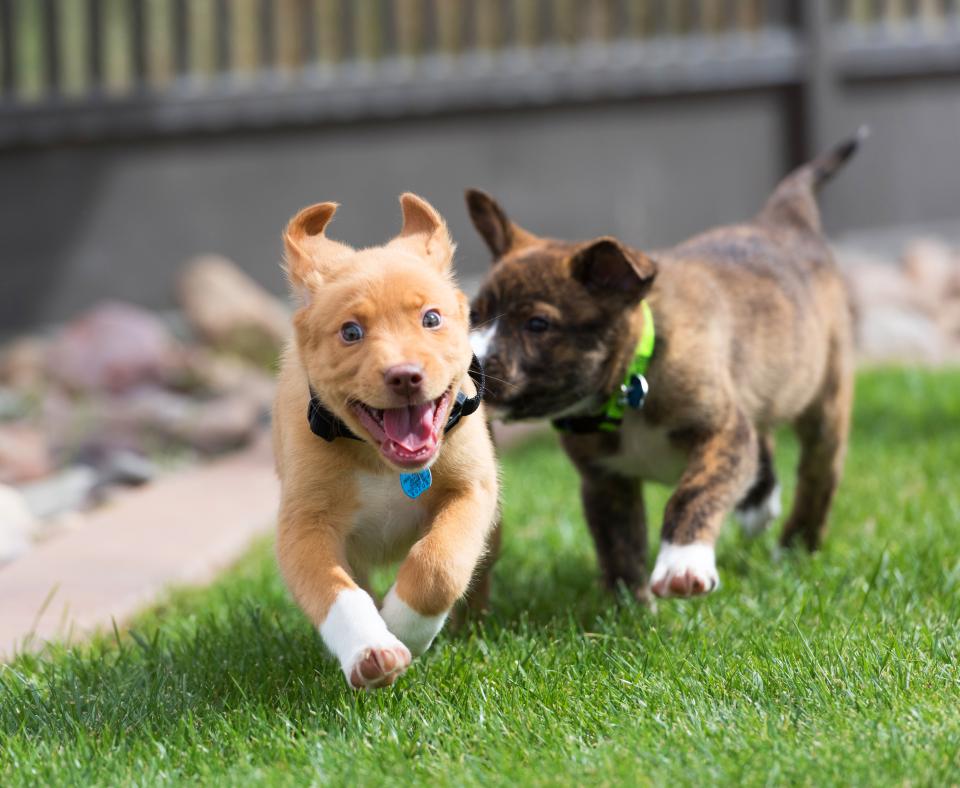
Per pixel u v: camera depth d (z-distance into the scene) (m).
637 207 13.01
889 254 13.68
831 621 4.47
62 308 11.89
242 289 11.67
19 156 11.66
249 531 6.94
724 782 3.17
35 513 7.91
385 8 12.36
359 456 3.97
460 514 3.98
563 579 5.45
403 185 12.49
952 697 3.66
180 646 4.62
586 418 5.06
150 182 11.97
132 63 11.93
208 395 10.69
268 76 12.16
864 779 3.13
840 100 13.33
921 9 13.89
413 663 4.12
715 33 13.16
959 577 4.87
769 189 13.27
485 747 3.54
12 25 11.61
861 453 7.46
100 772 3.50
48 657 4.68
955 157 13.85
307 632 4.67
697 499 4.80
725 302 5.29
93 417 9.98
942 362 11.25
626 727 3.58
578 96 12.68
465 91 12.43
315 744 3.60
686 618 4.69
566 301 4.91
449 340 3.76
